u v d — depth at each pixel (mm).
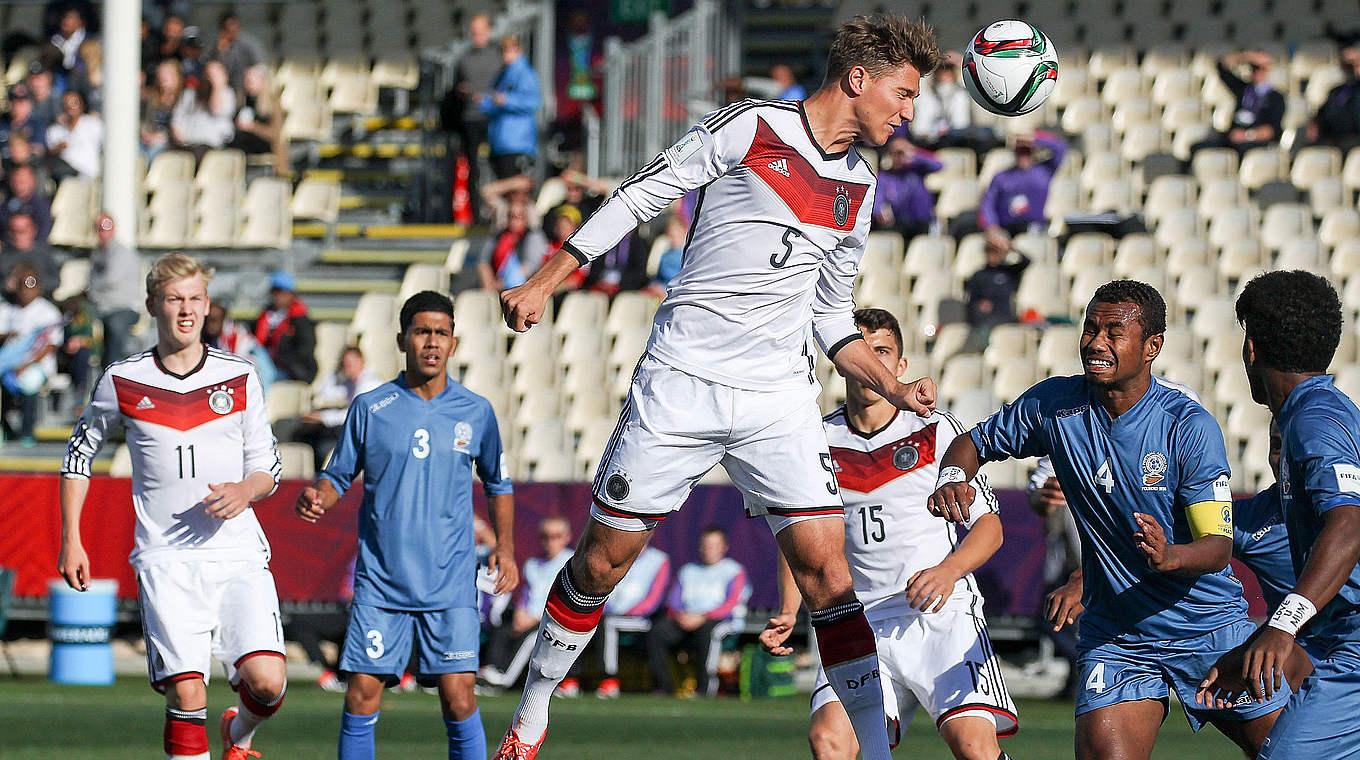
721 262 17453
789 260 17438
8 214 62750
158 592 22719
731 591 43406
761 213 17297
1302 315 16672
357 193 71438
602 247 17141
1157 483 17859
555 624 18500
